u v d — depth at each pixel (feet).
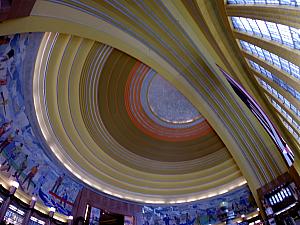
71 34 44.88
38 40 40.93
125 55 60.23
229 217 67.82
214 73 60.75
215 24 42.14
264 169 65.00
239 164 69.31
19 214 44.98
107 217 71.61
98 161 70.85
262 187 64.39
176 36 53.67
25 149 48.73
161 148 78.84
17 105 44.75
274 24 28.45
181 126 77.05
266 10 26.37
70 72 56.24
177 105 74.59
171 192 78.02
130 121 72.74
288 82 33.40
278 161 62.08
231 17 37.17
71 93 59.41
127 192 74.08
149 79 68.03
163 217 73.46
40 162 53.47
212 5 38.88
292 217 53.16
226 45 45.03
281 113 45.03
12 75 40.09
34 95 49.42
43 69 49.26
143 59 58.08
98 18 45.14
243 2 31.81
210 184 76.69
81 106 62.69
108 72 62.34
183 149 79.71
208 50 53.72
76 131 63.82
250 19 32.45
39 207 51.06
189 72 61.52
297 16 22.11
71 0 38.14
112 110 68.90
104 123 69.21
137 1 46.29
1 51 34.37
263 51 36.32
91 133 67.51
